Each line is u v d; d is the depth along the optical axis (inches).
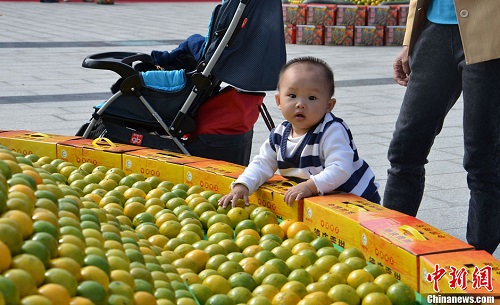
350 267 131.3
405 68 177.0
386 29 673.0
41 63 495.2
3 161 107.8
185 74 214.2
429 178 250.4
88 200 136.0
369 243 137.6
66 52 556.4
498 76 153.1
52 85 410.9
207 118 218.5
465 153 160.4
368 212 147.6
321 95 160.1
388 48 652.7
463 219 209.6
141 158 194.5
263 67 210.7
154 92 215.0
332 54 601.3
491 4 152.2
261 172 169.6
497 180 158.7
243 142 222.7
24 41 618.2
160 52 237.8
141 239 136.9
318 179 157.9
